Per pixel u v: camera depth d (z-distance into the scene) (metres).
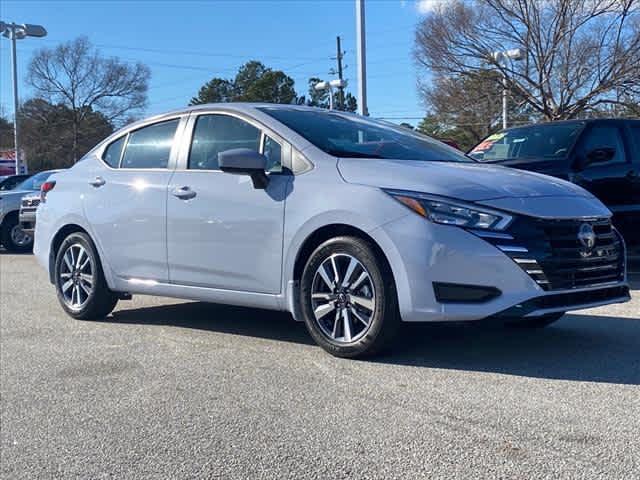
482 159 8.58
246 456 3.26
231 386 4.26
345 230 4.61
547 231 4.29
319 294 4.71
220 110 5.52
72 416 3.89
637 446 3.17
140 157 6.01
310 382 4.25
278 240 4.86
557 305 4.31
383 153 5.10
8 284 9.02
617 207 7.79
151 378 4.50
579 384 4.07
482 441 3.28
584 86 27.23
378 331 4.43
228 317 6.32
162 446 3.42
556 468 2.98
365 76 18.03
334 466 3.11
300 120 5.28
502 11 27.55
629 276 8.25
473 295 4.19
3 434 3.69
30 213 12.12
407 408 3.74
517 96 28.83
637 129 8.27
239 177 5.12
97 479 3.13
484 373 4.32
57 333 5.89
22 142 62.88
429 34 28.80
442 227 4.22
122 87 64.06
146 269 5.75
